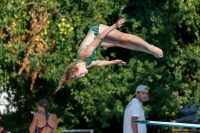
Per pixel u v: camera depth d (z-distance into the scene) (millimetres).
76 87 24812
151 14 24719
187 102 25875
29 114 28062
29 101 27656
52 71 23797
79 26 23875
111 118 25016
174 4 24891
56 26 23641
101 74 24656
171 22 25109
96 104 25156
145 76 24719
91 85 24750
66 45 23844
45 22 23516
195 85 25594
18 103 28172
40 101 22672
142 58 25156
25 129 28172
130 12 25719
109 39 17375
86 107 25391
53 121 22844
